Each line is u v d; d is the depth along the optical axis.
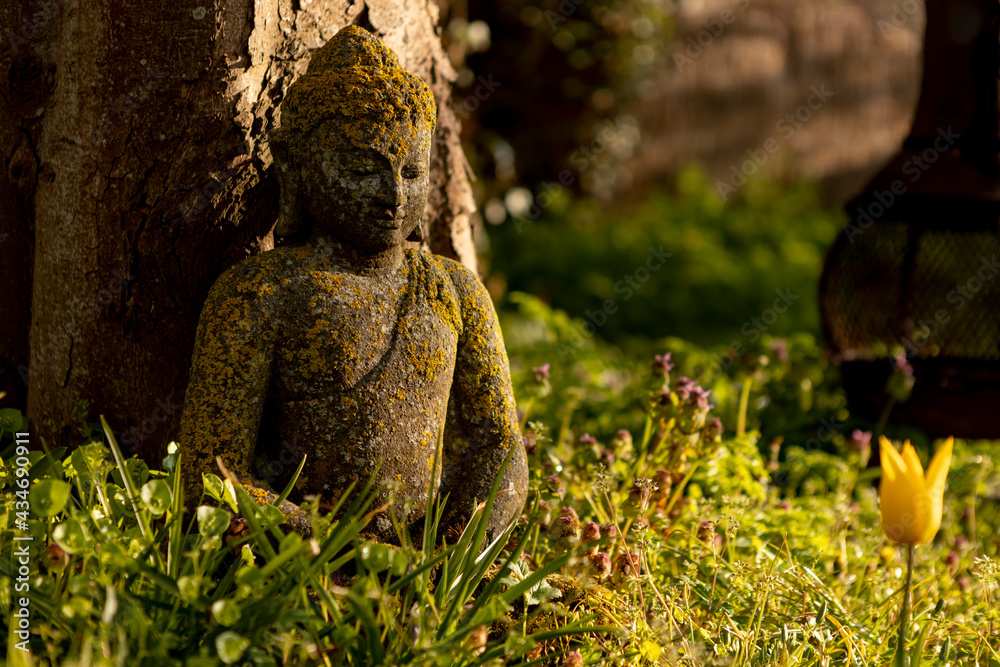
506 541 2.19
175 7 2.31
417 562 2.06
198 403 2.18
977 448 4.27
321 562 1.88
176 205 2.47
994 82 3.88
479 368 2.45
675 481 3.04
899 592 2.63
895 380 3.79
